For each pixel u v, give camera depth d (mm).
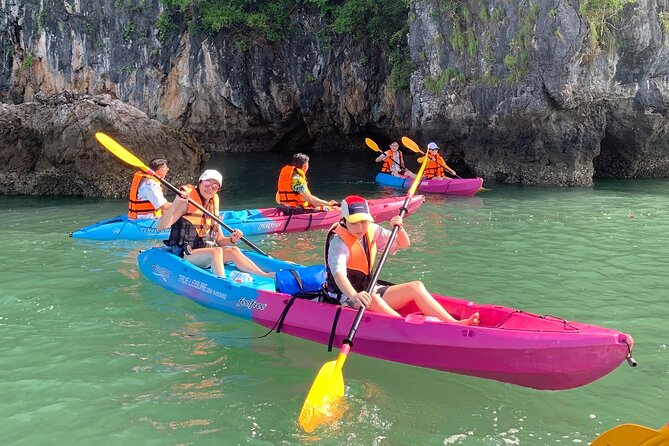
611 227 9039
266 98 21344
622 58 13266
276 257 7602
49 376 4309
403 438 3572
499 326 4367
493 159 14781
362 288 4746
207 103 21922
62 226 9242
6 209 10703
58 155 12086
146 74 21812
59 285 6320
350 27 19016
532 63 13305
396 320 4434
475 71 14523
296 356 4684
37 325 5250
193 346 4852
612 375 4289
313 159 19969
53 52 22469
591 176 14055
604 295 5949
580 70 12875
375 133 21906
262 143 23094
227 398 4035
